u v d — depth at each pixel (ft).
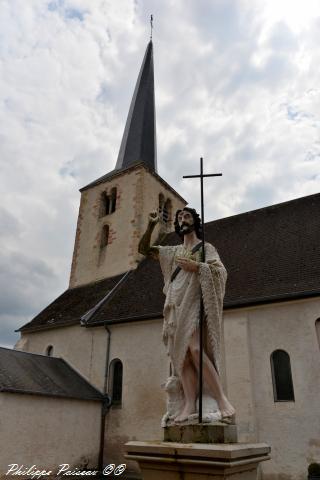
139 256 66.69
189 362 11.66
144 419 45.34
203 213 12.95
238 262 50.75
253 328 41.88
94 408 47.93
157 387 45.85
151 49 103.55
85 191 81.97
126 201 72.84
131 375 48.55
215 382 11.25
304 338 38.65
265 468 35.99
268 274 45.39
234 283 46.55
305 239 48.78
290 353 38.91
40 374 46.93
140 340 49.80
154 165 85.97
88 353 54.08
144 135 87.92
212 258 12.59
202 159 13.97
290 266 44.96
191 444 9.29
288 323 40.11
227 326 42.96
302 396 36.76
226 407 11.03
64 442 42.91
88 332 55.77
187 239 13.66
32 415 40.47
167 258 13.39
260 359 40.22
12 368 44.24
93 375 51.90
